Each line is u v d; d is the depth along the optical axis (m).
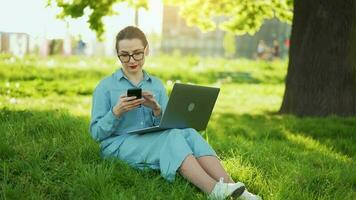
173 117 4.51
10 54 18.28
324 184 4.87
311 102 9.59
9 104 8.31
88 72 15.35
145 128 4.55
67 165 4.86
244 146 5.99
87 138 5.69
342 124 8.38
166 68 18.25
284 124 8.35
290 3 12.54
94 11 11.01
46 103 9.68
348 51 9.45
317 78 9.55
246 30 13.01
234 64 21.78
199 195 4.22
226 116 9.62
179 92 4.37
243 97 13.37
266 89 15.34
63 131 6.10
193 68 19.03
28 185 4.40
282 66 21.56
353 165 5.82
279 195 4.38
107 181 4.45
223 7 13.30
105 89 4.84
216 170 4.31
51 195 4.29
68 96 11.68
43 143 5.39
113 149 4.79
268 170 5.16
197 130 4.93
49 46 21.83
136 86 4.89
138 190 4.38
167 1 13.66
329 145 7.02
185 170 4.27
